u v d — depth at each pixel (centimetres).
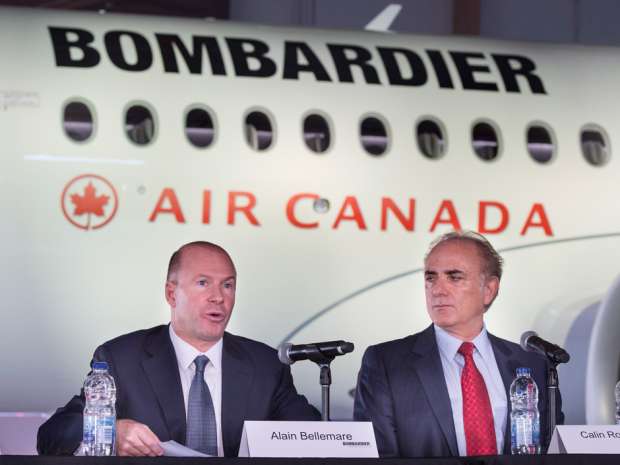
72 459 623
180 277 907
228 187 1184
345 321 1202
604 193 1278
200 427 891
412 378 923
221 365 912
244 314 1183
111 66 1191
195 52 1214
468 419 916
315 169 1206
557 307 1255
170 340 916
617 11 2200
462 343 935
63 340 1157
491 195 1245
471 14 2156
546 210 1259
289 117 1209
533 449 866
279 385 924
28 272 1152
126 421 759
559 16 2211
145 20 1236
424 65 1266
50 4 2167
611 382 1252
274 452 701
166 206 1170
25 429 1159
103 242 1161
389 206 1217
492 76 1279
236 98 1202
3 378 1153
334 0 2158
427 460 669
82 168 1165
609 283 1268
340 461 660
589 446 732
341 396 1204
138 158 1173
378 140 1227
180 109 1188
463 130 1248
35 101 1171
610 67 1316
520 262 1248
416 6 2170
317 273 1198
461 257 936
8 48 1184
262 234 1188
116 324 1162
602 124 1292
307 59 1238
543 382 930
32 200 1155
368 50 1264
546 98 1284
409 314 1215
